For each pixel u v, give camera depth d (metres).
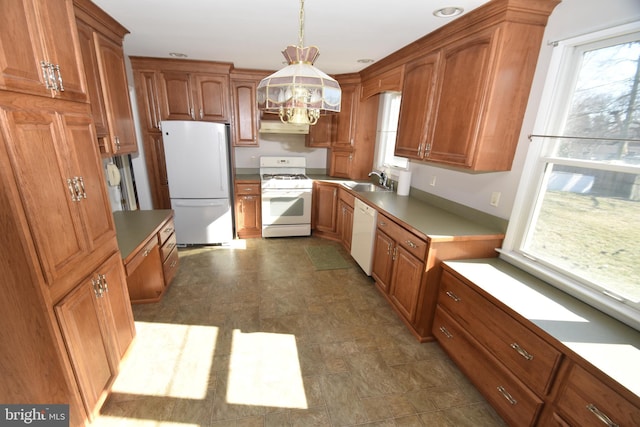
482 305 1.64
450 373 1.92
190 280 3.01
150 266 2.50
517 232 1.95
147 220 2.54
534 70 1.80
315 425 1.54
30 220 1.07
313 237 4.34
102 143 2.16
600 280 1.48
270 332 2.26
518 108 1.86
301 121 1.69
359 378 1.85
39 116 1.12
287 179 4.11
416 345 2.17
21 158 1.03
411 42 2.47
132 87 3.41
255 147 4.48
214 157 3.60
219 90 3.64
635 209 1.32
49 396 1.28
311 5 1.80
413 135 2.61
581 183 1.56
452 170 2.53
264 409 1.62
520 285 1.67
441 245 1.98
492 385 1.58
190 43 2.70
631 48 1.33
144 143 3.58
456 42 2.06
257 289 2.87
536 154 1.79
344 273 3.25
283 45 2.70
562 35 1.63
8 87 0.98
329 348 2.11
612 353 1.13
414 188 3.12
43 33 1.15
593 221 1.50
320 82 1.46
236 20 2.09
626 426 0.97
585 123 1.56
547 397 1.28
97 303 1.50
